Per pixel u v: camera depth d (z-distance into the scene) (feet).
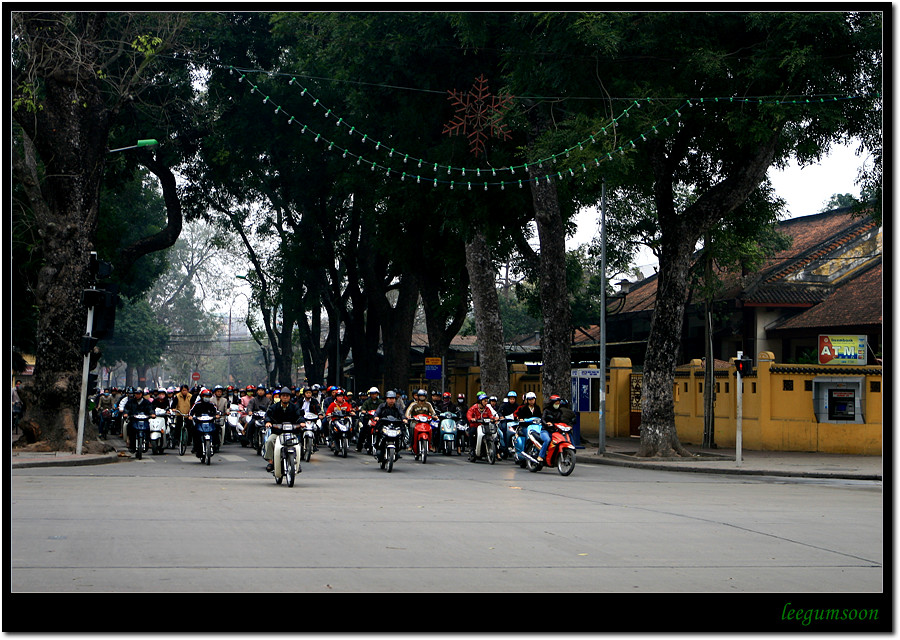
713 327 133.18
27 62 68.80
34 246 82.69
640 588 23.18
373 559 27.17
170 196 123.03
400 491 50.42
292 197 136.26
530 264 108.68
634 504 45.01
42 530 31.86
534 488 54.13
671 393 81.51
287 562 26.35
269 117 118.73
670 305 80.89
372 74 85.92
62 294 71.72
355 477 60.75
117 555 27.02
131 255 117.80
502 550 29.35
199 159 133.80
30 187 71.61
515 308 218.18
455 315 120.88
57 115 71.46
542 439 68.33
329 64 91.86
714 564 27.35
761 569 26.61
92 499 42.27
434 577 24.36
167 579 23.41
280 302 149.69
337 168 111.86
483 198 86.79
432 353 118.42
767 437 91.35
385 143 92.43
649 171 84.43
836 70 68.95
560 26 64.39
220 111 122.31
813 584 24.18
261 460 75.51
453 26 74.18
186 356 369.71
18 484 49.70
